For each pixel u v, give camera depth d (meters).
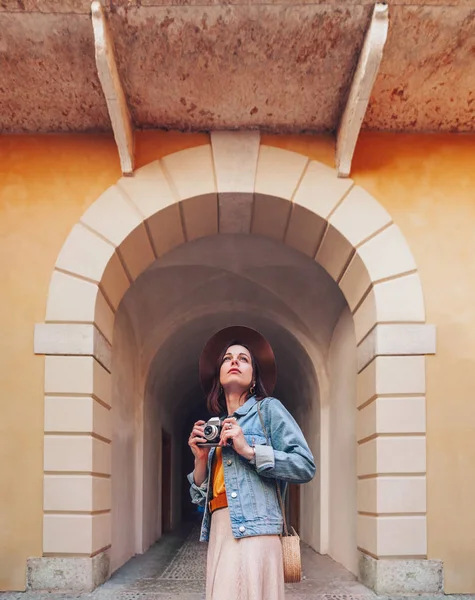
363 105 5.98
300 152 6.78
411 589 5.96
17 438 6.09
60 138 6.73
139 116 6.55
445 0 5.29
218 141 6.74
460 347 6.37
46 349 6.21
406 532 6.04
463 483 6.14
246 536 2.51
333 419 9.45
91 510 5.99
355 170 6.74
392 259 6.54
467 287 6.51
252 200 6.80
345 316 8.56
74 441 6.06
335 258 7.10
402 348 6.31
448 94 6.30
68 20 5.46
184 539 12.30
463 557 6.03
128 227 6.55
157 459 11.78
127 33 5.58
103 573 6.42
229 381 2.84
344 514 8.30
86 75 6.02
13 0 5.26
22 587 5.86
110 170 6.68
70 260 6.45
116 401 8.10
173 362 11.84
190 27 5.51
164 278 9.31
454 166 6.77
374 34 5.38
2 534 5.94
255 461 2.56
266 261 9.05
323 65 5.93
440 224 6.65
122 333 8.67
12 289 6.39
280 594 2.49
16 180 6.63
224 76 6.04
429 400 6.26
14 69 5.96
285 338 10.77
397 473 6.12
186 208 6.80
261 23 5.48
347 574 7.38
